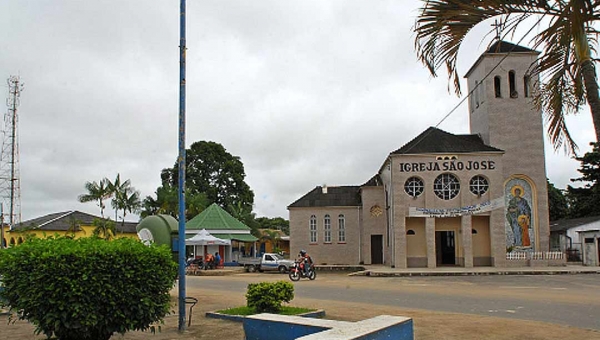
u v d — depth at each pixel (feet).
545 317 44.65
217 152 230.48
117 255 26.25
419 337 34.60
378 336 22.68
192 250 156.25
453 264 128.47
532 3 25.77
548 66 30.25
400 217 121.70
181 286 37.01
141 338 33.81
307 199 156.35
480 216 124.88
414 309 50.26
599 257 121.29
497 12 26.25
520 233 125.90
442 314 46.16
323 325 25.81
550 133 31.27
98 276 25.48
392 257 125.80
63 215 177.47
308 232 152.66
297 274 97.30
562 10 25.31
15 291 25.32
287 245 263.70
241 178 232.12
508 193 127.75
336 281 92.99
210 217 154.61
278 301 43.37
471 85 145.69
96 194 157.69
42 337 33.60
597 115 26.50
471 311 48.85
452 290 71.41
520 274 102.83
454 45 27.91
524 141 128.88
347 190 159.63
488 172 120.88
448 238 129.90
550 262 118.32
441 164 122.01
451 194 122.01
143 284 27.09
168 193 190.70
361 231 150.30
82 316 25.05
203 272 119.34
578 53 24.86
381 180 149.59
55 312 24.77
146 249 27.71
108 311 25.91
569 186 173.68
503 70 131.44
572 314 46.50
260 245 243.19
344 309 49.70
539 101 33.17
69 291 24.90
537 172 127.54
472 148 123.75
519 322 41.14
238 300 56.75
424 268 118.62
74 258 25.29
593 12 25.08
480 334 35.73
